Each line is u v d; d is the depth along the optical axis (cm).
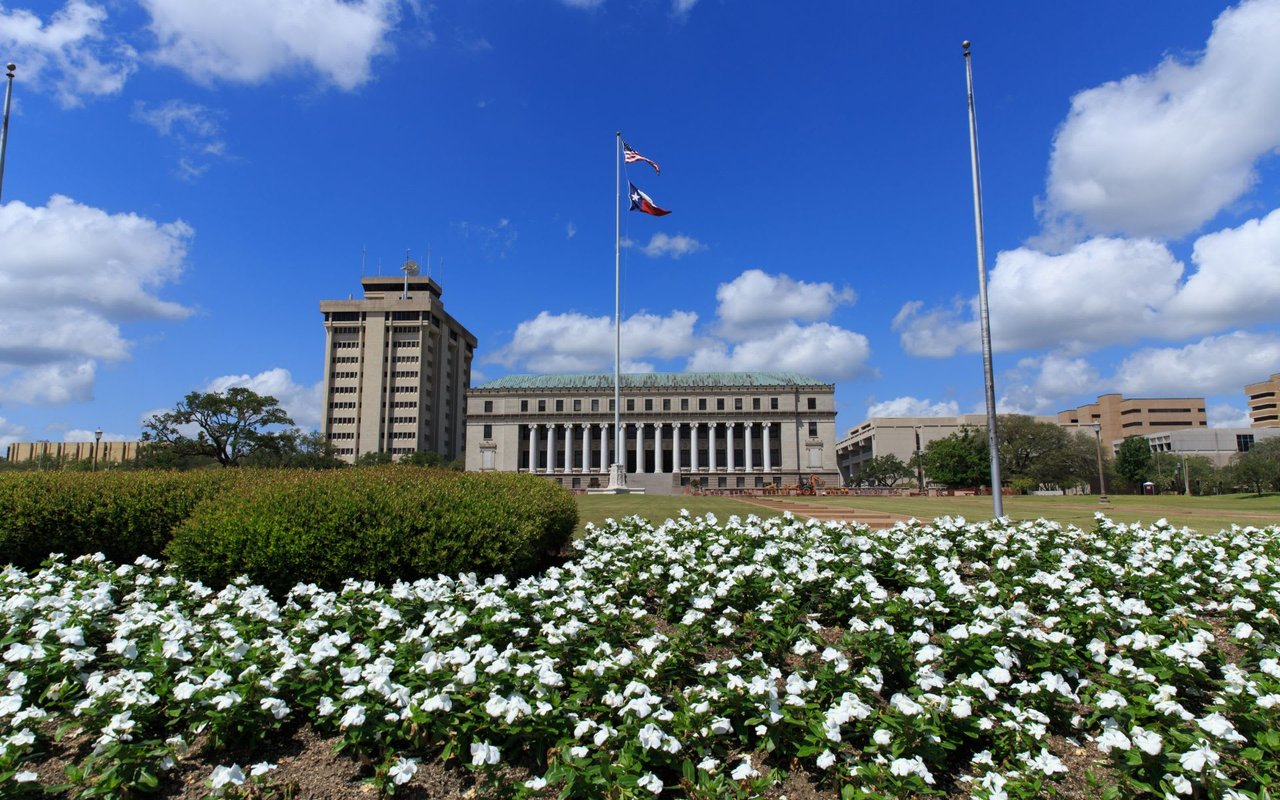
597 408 11575
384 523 970
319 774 518
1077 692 624
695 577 893
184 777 508
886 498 5359
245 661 595
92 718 524
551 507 1202
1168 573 1008
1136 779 486
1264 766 497
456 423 16225
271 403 7338
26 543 1173
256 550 933
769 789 507
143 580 938
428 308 14162
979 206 2059
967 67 2123
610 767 472
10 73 2608
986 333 1984
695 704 541
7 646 670
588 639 700
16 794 457
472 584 840
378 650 675
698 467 11456
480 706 521
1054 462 8800
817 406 11300
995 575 977
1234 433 14012
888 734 498
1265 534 1413
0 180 2548
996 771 509
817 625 741
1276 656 673
